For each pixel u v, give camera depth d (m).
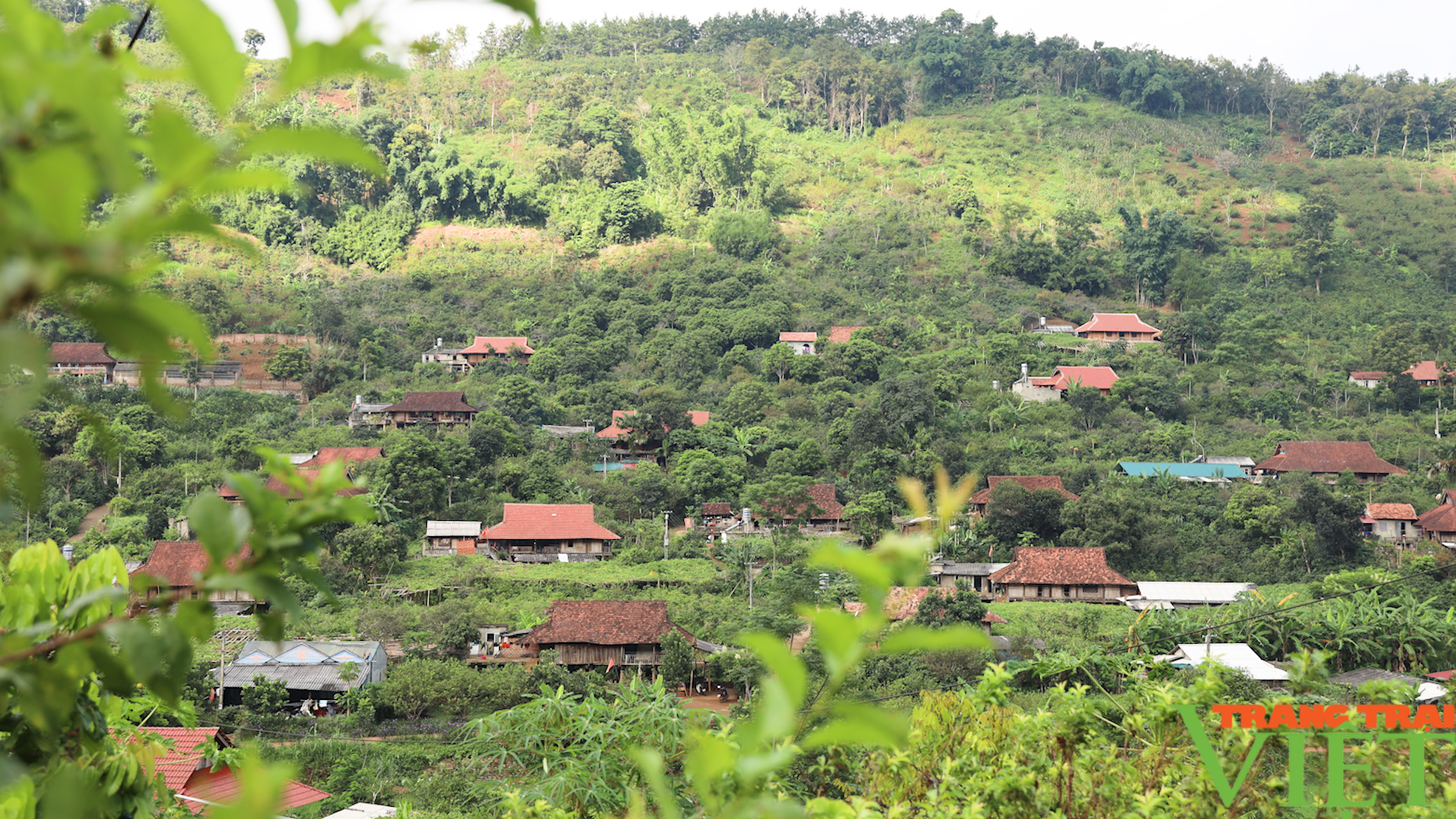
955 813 4.28
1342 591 39.94
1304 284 101.69
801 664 0.95
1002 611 43.38
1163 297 100.69
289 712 30.70
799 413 73.00
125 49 0.91
